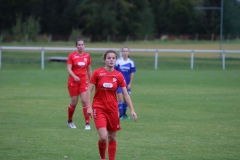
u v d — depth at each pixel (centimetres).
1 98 6281
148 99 6391
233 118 4769
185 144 3481
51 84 8262
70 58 4206
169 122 4512
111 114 2806
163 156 3089
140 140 3622
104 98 2803
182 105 5778
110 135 2852
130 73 4947
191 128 4169
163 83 8738
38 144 3441
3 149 3256
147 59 14700
